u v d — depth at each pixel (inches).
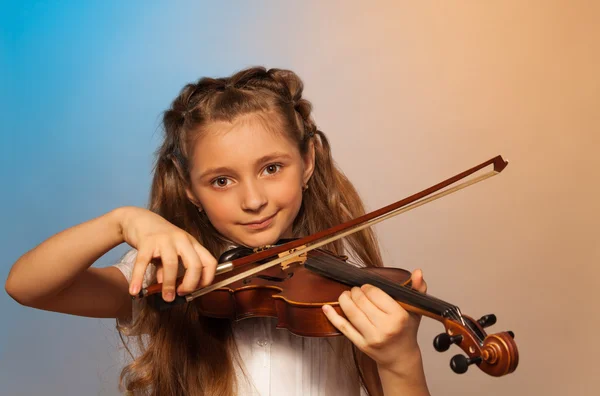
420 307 51.3
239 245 69.1
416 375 53.6
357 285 58.2
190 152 62.9
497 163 64.5
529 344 149.9
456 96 157.9
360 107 158.2
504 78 158.2
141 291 48.8
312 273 62.8
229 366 64.2
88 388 143.3
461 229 153.5
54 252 53.8
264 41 165.3
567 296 152.0
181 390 65.1
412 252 152.3
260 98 62.1
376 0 160.6
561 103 157.6
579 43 158.6
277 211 61.9
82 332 151.6
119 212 53.8
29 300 56.0
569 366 149.0
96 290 61.4
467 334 46.4
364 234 76.3
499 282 152.1
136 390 67.1
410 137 156.7
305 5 163.6
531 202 154.7
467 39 159.2
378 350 52.1
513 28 158.7
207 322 65.1
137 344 72.9
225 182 61.6
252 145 60.2
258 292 60.4
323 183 73.7
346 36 161.2
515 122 157.1
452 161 155.8
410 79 158.9
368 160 155.9
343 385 66.2
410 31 159.8
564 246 153.6
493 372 44.5
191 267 48.8
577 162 156.0
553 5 159.0
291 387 64.4
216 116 61.0
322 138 73.7
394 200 154.3
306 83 160.2
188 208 71.0
